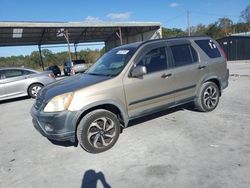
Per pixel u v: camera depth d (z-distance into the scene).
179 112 5.93
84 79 4.59
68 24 20.45
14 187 3.37
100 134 4.16
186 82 5.21
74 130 3.97
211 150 3.84
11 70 10.07
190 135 4.52
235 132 4.46
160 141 4.37
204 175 3.17
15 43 27.97
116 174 3.43
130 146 4.29
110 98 4.20
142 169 3.48
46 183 3.40
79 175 3.51
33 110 4.46
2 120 7.25
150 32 26.58
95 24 21.66
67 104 3.91
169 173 3.30
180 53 5.21
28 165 3.99
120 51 5.09
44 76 10.57
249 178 3.02
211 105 5.82
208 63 5.59
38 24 19.17
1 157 4.40
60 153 4.32
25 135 5.54
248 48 26.77
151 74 4.67
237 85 9.30
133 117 4.57
